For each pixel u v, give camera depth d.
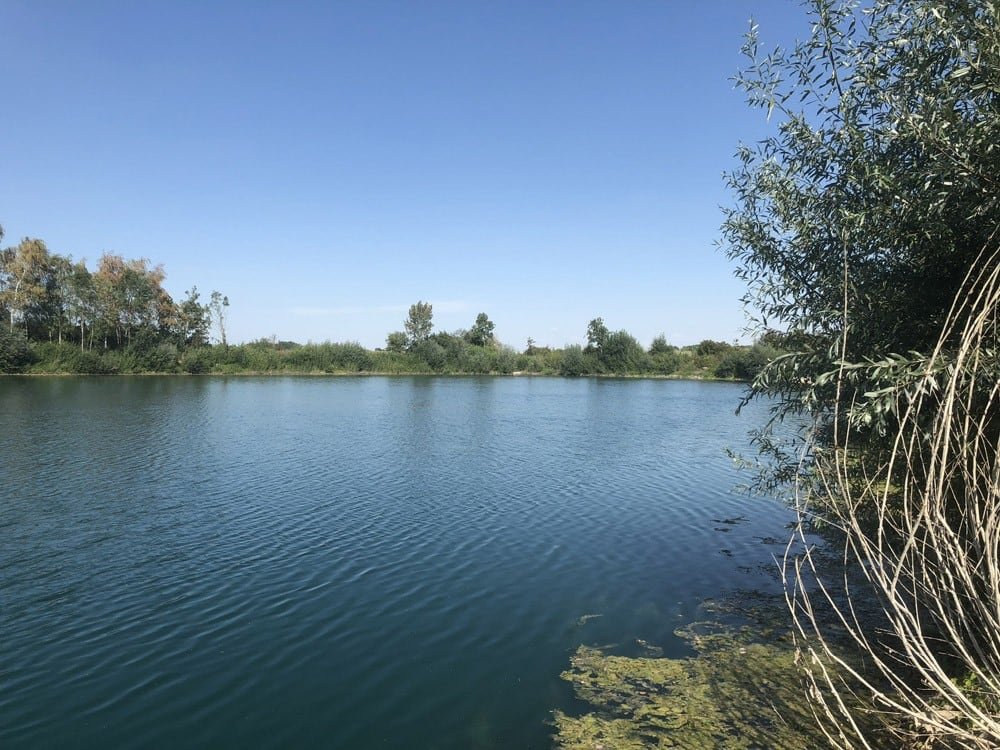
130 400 45.97
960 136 5.84
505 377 97.44
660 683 7.77
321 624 9.69
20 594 10.70
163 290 87.31
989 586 4.80
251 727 7.04
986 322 5.24
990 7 5.34
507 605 10.41
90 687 7.87
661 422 38.34
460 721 7.11
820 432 7.89
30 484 18.88
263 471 21.30
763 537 14.28
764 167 7.89
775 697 7.27
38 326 77.38
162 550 13.01
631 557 12.87
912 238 6.65
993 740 5.02
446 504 17.17
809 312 7.71
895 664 7.62
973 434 5.75
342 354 96.75
